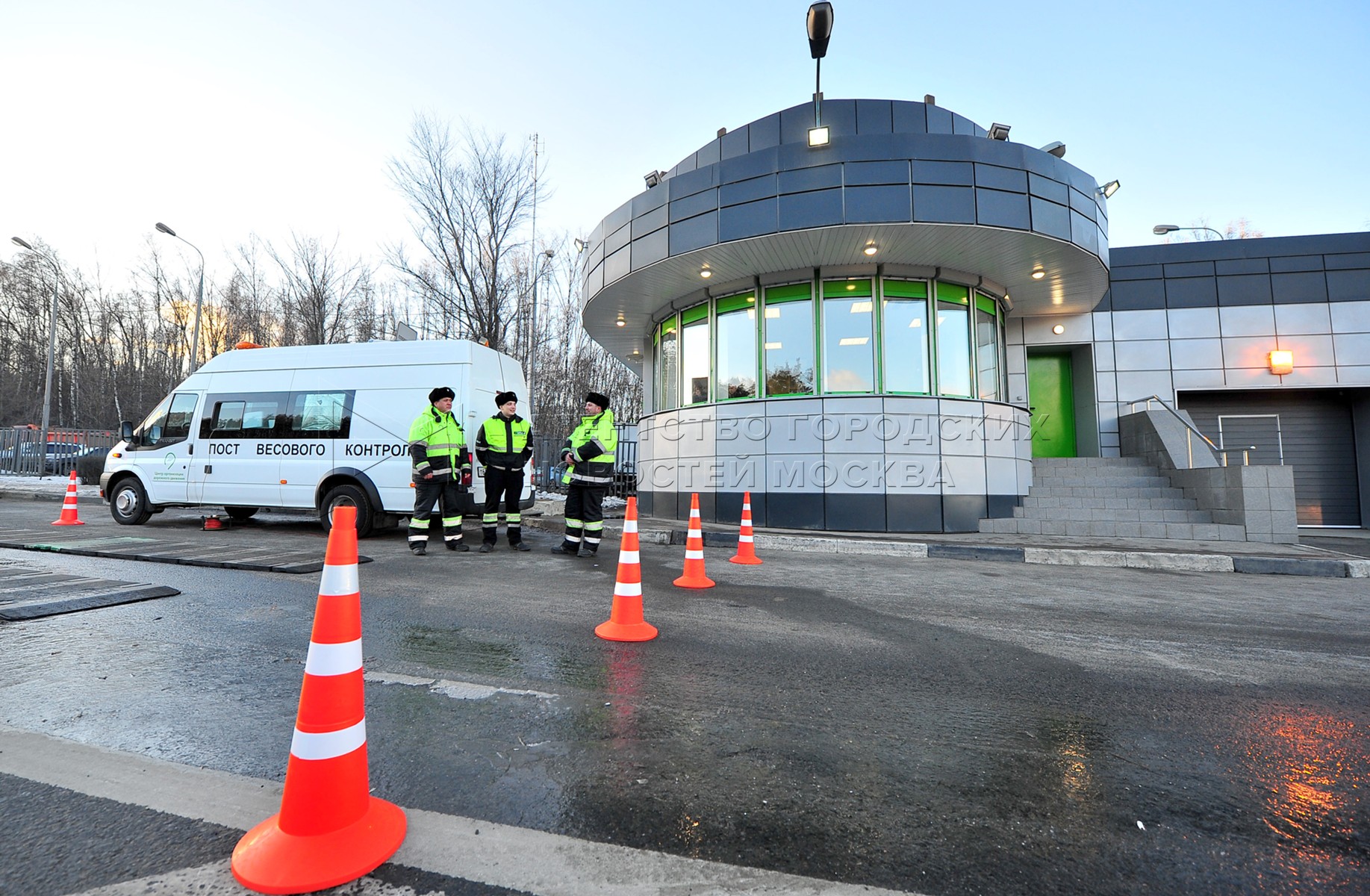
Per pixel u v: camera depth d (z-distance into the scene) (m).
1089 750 2.59
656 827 1.95
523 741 2.56
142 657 3.54
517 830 1.91
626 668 3.53
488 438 7.80
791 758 2.47
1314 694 3.30
